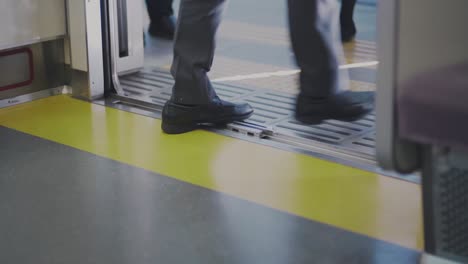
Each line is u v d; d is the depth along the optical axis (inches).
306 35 129.9
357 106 133.7
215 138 124.4
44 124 131.2
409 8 64.3
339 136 126.4
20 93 142.3
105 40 145.0
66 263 86.0
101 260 86.7
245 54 170.1
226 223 95.3
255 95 145.7
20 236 92.2
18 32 137.3
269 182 107.3
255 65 163.2
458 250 72.5
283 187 105.7
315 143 121.0
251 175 109.7
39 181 107.9
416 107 65.7
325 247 89.4
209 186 106.0
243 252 88.2
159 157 116.4
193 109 125.7
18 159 115.6
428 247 74.6
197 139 124.0
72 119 133.7
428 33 63.6
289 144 122.0
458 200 70.6
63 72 147.8
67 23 143.9
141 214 97.9
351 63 154.3
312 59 131.6
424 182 72.6
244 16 198.2
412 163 71.8
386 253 87.7
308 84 133.3
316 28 129.3
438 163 70.6
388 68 67.1
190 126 127.0
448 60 62.9
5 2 134.1
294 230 93.5
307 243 90.3
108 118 134.4
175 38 125.2
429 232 74.0
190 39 123.1
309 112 133.6
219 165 113.4
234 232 93.0
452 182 70.5
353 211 98.3
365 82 145.6
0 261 86.4
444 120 64.1
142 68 162.1
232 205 100.3
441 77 63.5
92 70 143.6
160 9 188.1
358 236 91.8
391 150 69.3
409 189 104.3
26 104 141.9
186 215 97.6
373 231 93.0
